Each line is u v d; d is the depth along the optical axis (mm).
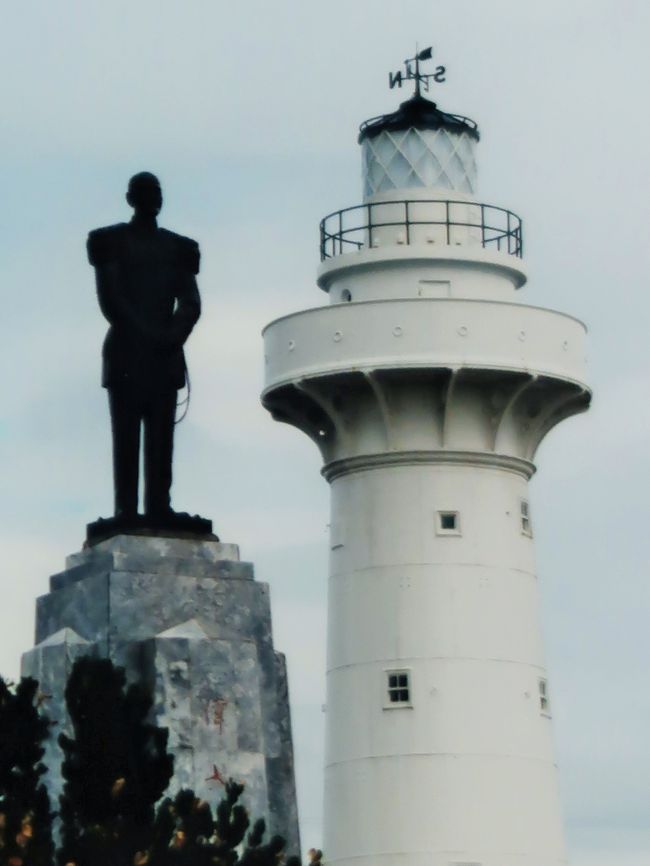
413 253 100250
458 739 98250
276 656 50656
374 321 98312
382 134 102375
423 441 99688
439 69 104438
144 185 52188
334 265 101375
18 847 46531
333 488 101938
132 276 51719
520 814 98188
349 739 99500
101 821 47656
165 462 51438
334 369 98375
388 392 99188
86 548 51281
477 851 97250
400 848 97562
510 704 99125
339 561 101062
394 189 101688
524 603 100562
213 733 49375
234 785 48312
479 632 99250
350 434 100500
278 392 100625
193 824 47438
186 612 50062
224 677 49594
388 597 99625
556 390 99688
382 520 99938
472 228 101688
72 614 50531
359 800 98750
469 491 100000
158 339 51375
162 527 50781
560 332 99438
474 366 97562
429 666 98938
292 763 50438
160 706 49125
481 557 99750
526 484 102062
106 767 47812
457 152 102250
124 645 49562
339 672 100438
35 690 48719
